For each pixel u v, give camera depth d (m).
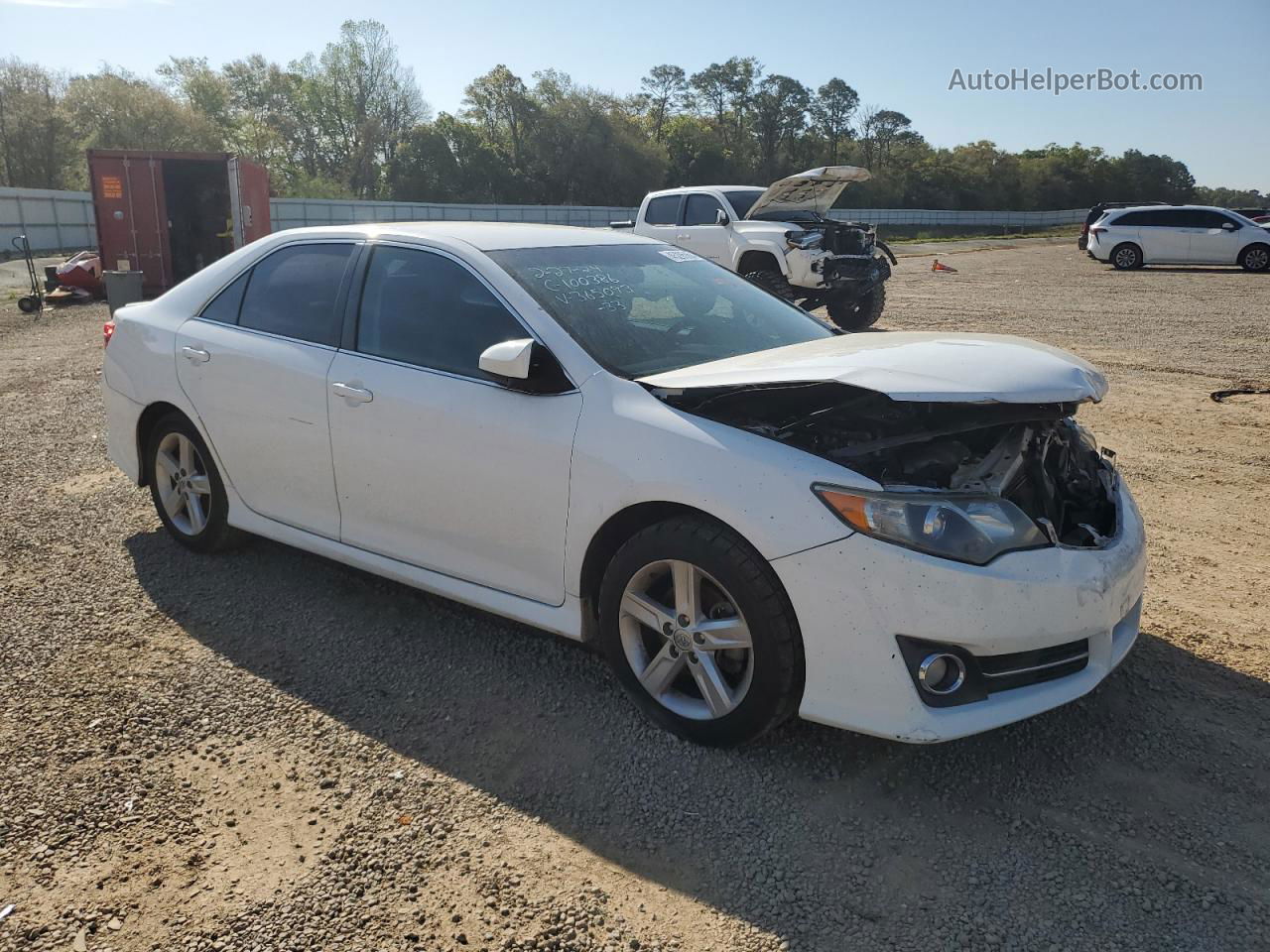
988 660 2.60
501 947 2.14
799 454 2.65
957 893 2.29
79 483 5.60
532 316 3.22
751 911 2.25
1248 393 8.29
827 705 2.60
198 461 4.41
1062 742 2.94
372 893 2.30
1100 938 2.15
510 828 2.55
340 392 3.56
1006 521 2.63
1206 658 3.46
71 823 2.55
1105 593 2.71
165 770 2.79
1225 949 2.12
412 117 69.19
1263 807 2.62
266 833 2.52
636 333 3.32
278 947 2.14
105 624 3.73
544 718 3.08
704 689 2.83
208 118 60.28
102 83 52.34
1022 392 2.54
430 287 3.51
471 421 3.20
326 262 3.87
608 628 3.03
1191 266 25.17
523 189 68.44
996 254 34.88
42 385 8.98
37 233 31.36
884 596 2.49
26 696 3.18
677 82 86.06
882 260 12.74
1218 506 5.22
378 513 3.56
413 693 3.24
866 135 90.06
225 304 4.18
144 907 2.25
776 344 3.61
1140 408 7.72
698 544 2.72
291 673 3.37
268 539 4.52
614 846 2.48
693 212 13.77
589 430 2.95
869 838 2.50
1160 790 2.70
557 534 3.05
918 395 2.47
